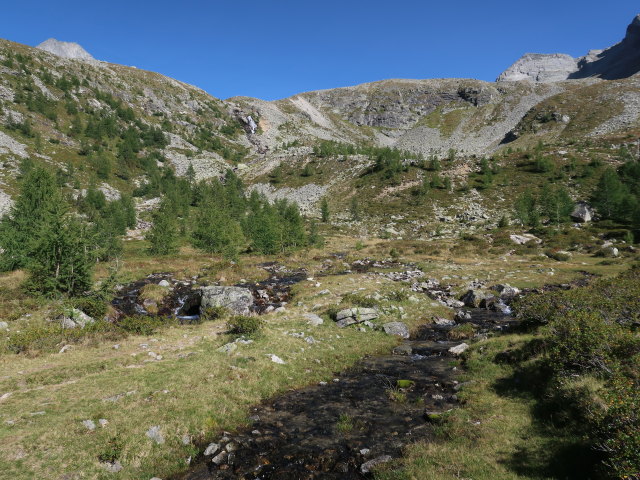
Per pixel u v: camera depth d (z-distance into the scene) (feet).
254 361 53.21
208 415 38.70
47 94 572.92
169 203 362.33
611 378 30.45
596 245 201.36
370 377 53.52
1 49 622.95
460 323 85.71
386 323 80.33
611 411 25.85
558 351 40.83
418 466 29.40
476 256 194.18
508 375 47.42
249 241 265.13
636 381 30.53
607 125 574.56
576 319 45.85
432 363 59.16
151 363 52.29
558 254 176.96
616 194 271.90
